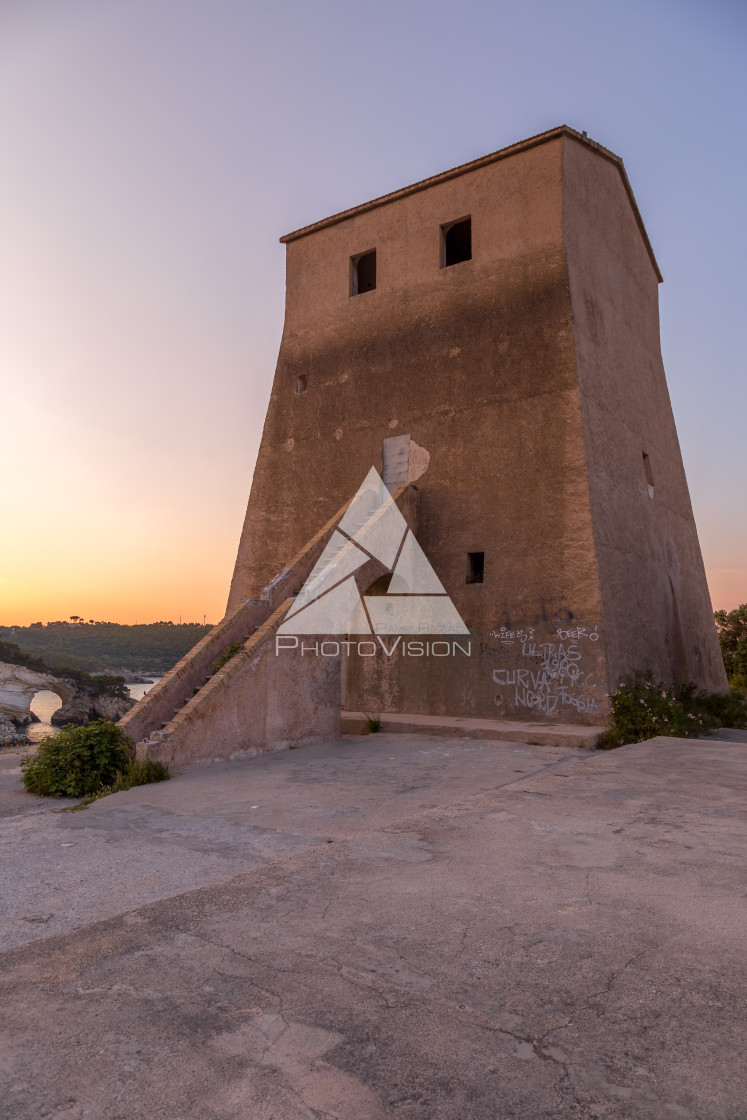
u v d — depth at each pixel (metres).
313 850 5.16
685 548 17.58
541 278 14.12
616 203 16.38
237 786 8.32
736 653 29.36
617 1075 2.45
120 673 189.88
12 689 75.44
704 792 6.98
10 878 5.04
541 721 12.76
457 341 15.07
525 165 14.73
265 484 17.77
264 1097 2.36
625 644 13.06
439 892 4.24
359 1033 2.73
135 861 5.38
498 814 6.16
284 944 3.54
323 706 11.95
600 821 5.88
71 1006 2.97
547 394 13.61
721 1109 2.26
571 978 3.15
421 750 10.89
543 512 13.30
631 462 14.98
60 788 8.21
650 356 17.27
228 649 11.25
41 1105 2.34
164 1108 2.32
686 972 3.19
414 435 15.41
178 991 3.08
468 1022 2.80
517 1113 2.26
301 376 17.77
